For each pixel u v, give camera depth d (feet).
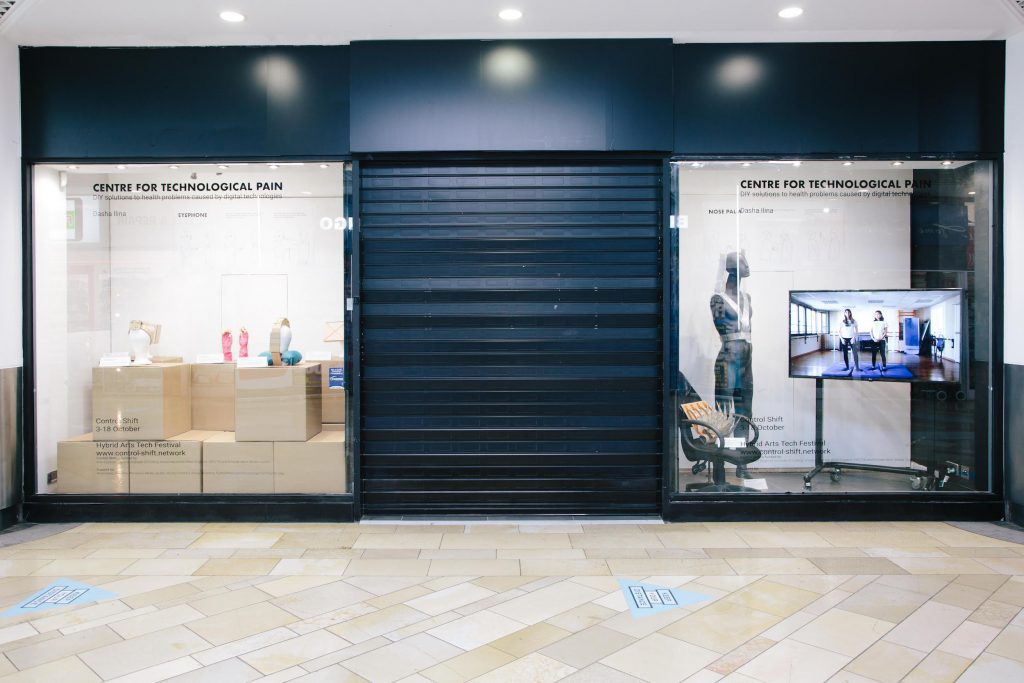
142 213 16.03
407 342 15.76
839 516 15.78
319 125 15.51
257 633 10.11
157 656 9.39
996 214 15.84
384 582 12.09
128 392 15.99
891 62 15.55
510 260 15.72
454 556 13.41
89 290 16.07
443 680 8.78
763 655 9.42
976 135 15.64
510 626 10.34
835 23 14.56
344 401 15.83
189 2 13.39
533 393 15.74
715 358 16.06
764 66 15.52
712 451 16.02
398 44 15.28
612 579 12.21
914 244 16.10
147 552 13.70
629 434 15.79
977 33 15.20
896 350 16.30
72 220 16.01
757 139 15.52
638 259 15.76
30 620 10.57
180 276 16.05
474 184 15.71
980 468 16.12
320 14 13.98
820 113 15.53
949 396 16.20
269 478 15.90
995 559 13.21
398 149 15.33
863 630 10.18
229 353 15.99
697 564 12.95
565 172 15.72
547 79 15.33
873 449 16.26
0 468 15.15
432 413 15.75
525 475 15.79
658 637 9.96
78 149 15.61
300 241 15.85
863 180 16.03
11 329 15.47
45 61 15.53
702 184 15.85
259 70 15.51
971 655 9.41
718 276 15.98
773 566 12.85
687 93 15.48
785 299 16.15
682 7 13.76
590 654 9.46
